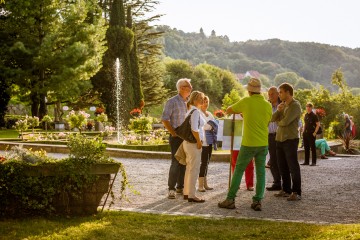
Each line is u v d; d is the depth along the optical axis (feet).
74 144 23.81
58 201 23.35
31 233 19.65
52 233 19.71
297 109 30.17
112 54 151.33
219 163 50.85
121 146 65.51
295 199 30.09
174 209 26.66
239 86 329.72
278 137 30.78
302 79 646.33
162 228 21.15
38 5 122.31
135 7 187.52
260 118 26.76
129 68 152.97
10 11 122.72
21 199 22.71
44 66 122.72
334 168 48.49
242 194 32.07
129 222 22.11
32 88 123.13
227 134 31.53
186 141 28.63
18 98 143.74
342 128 106.73
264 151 26.99
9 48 120.37
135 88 156.04
